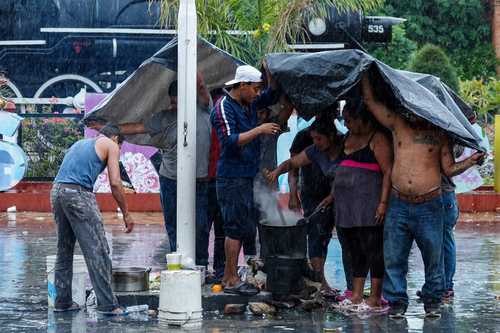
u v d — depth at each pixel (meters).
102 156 15.85
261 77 16.17
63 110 44.34
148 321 15.46
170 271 15.23
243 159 16.05
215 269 17.95
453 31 63.41
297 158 16.64
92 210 15.71
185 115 16.89
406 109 14.94
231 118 15.88
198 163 17.53
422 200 15.11
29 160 37.47
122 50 44.59
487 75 62.84
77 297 16.81
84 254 15.79
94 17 44.31
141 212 35.31
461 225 32.28
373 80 15.35
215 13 27.91
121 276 16.88
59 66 44.78
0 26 44.19
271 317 15.73
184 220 16.98
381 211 15.58
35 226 31.22
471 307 16.89
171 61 17.59
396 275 15.53
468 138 14.81
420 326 15.03
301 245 16.27
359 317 15.73
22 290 18.81
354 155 15.74
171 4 28.38
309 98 15.43
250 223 16.34
